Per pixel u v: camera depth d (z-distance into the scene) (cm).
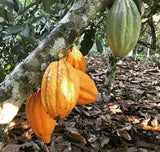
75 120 119
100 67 253
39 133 46
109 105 141
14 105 43
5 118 42
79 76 45
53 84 38
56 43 43
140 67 275
